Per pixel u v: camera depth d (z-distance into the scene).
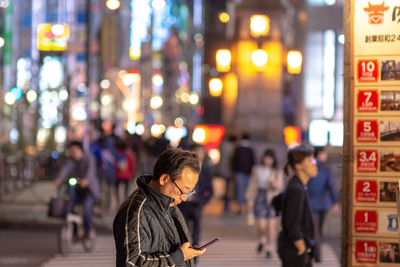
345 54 8.06
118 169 25.73
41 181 36.66
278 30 35.41
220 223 23.09
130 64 68.06
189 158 5.79
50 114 41.53
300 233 8.73
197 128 53.28
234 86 38.38
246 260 16.50
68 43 39.47
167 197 5.77
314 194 15.37
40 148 41.81
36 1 46.62
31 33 45.28
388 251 7.95
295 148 8.98
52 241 19.05
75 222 17.03
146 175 6.01
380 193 7.96
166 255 5.66
